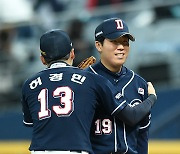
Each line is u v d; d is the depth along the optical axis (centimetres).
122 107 1359
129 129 1402
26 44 3300
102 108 1388
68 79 1376
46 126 1345
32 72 3225
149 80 3088
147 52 3091
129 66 3091
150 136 2970
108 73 1434
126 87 1426
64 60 1411
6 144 2727
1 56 3288
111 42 1398
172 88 3052
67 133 1326
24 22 3303
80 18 3186
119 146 1382
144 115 1388
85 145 1324
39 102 1374
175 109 3011
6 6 3572
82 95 1357
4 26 3325
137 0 3369
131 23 3153
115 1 3375
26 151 2595
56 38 1395
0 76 3269
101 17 3197
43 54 1412
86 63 1480
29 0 3609
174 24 3102
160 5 3130
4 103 3238
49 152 1327
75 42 3044
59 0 3550
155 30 3108
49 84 1381
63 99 1352
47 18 3412
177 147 2403
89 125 1352
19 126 3203
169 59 3080
